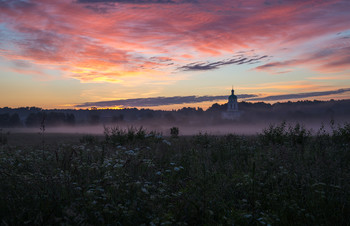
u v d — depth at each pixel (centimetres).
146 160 622
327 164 591
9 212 344
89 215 340
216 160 744
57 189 414
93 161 673
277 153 727
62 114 16325
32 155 787
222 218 346
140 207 370
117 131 1210
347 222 352
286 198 427
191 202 368
